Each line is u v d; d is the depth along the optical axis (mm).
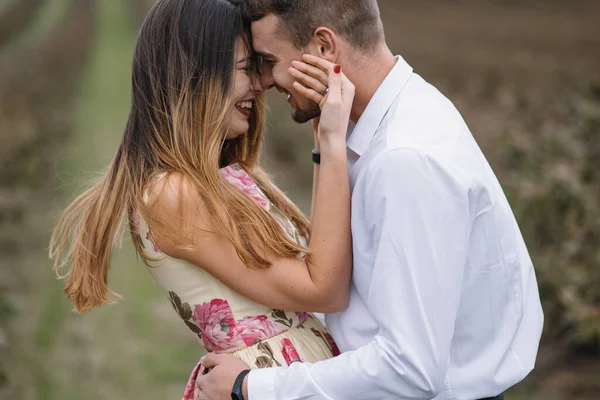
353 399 4426
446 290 4367
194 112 4824
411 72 4883
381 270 4406
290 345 4918
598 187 13297
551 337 11664
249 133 5422
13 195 20328
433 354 4340
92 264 5020
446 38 49438
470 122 22844
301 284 4719
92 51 65312
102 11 106500
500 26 54531
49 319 13156
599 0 66750
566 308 11227
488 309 4680
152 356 11828
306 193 20188
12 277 15344
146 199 4785
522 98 20688
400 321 4344
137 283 14898
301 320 5074
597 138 14578
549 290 11688
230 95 4867
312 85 4809
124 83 46062
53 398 10445
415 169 4391
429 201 4371
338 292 4750
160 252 4863
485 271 4629
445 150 4488
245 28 4918
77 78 48594
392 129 4621
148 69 4887
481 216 4574
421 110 4684
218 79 4832
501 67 37375
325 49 4805
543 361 11094
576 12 60969
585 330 10750
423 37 50344
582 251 12219
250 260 4699
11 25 86812
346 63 4809
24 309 13625
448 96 30453
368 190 4523
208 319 4887
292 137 24516
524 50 43094
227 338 4867
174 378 11164
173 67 4840
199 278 4867
